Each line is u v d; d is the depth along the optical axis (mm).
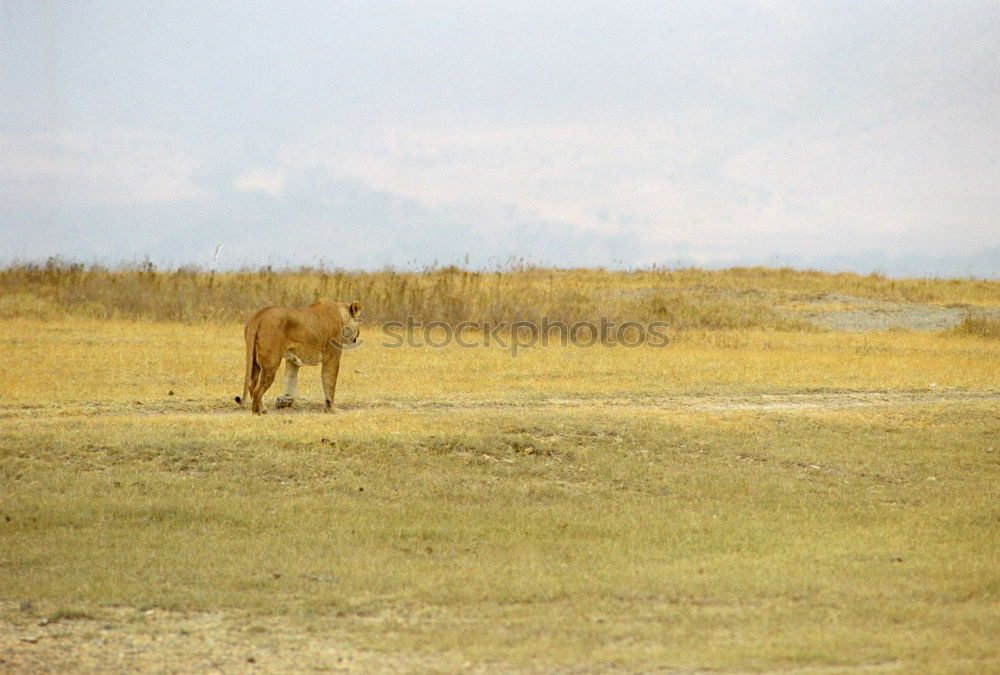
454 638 29859
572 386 73438
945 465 56031
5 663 28047
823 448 57688
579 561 38844
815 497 50062
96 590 34250
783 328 125000
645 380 77250
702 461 54344
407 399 66312
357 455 50844
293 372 62062
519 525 43594
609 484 50469
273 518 43094
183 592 34312
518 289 124750
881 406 68938
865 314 139500
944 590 35469
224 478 47438
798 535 43594
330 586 35188
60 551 38469
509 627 31172
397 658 28422
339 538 41031
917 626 31469
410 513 44594
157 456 49125
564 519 44719
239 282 123000
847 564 38875
